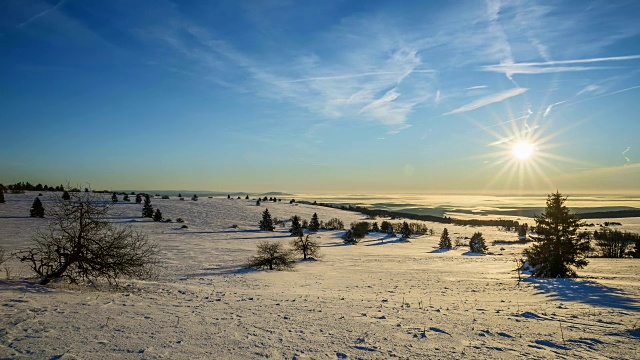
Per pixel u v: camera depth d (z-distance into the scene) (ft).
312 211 600.80
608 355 21.72
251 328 26.32
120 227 263.29
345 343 22.94
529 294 57.93
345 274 107.14
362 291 63.46
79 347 20.13
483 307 41.45
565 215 91.35
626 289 60.29
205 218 390.21
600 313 36.55
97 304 33.04
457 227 598.34
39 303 31.27
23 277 50.98
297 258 172.04
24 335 21.83
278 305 39.17
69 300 34.06
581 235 90.89
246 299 44.14
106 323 25.61
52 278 46.88
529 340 24.82
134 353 19.60
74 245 47.93
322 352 20.93
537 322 31.40
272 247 128.47
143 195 536.01
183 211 425.28
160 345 21.17
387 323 29.73
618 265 117.91
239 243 227.81
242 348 21.25
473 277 97.81
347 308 38.34
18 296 33.91
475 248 251.19
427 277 97.66
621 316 34.71
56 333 22.52
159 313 30.58
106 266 47.88
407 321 30.91
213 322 27.91
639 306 42.52
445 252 248.32
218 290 55.36
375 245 294.05
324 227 441.68
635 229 343.67
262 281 82.94
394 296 54.29
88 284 49.26
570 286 66.28
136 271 52.80
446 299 50.47
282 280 86.69
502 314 35.91
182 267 116.47
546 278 86.53
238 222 385.50
